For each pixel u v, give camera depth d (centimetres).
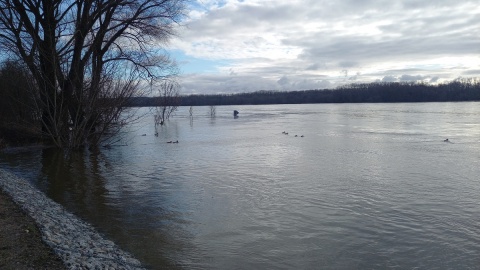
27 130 2520
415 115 6706
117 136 3438
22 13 2289
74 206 1185
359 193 1354
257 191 1394
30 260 671
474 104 13112
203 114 9406
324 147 2630
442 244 895
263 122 5766
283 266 781
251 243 899
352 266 784
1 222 877
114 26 2567
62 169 1845
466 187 1428
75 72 2383
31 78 2367
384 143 2803
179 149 2641
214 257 817
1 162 2042
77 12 2409
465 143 2722
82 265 671
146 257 805
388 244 897
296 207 1191
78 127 2458
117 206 1197
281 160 2097
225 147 2722
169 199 1286
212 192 1384
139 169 1853
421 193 1349
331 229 997
